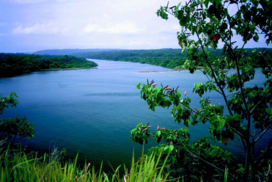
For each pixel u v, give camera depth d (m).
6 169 1.32
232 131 3.23
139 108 48.09
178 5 3.12
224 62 4.22
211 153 7.65
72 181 1.38
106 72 152.25
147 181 1.31
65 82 97.62
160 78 101.94
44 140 28.45
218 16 2.92
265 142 24.25
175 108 3.72
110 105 51.59
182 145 3.73
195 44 3.93
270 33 3.28
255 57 4.09
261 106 4.11
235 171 5.20
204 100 4.68
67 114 43.78
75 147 26.23
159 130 3.74
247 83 63.88
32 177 1.36
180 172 5.91
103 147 26.25
